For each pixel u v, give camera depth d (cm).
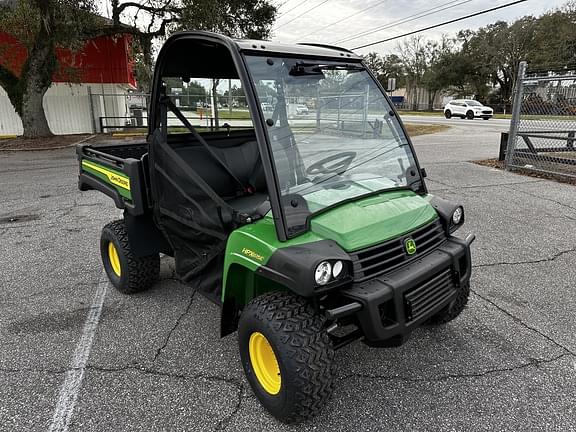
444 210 272
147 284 372
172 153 298
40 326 327
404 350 294
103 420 233
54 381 265
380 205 246
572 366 275
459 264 259
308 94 252
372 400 247
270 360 232
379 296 208
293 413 214
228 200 332
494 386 258
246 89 230
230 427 227
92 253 472
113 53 1869
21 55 1656
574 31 4541
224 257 254
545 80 826
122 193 339
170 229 316
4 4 1259
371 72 294
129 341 307
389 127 294
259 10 1631
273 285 249
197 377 268
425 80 6100
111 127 1805
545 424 228
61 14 1270
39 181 850
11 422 231
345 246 215
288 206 223
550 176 834
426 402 245
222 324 258
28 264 443
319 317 216
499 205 639
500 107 4838
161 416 235
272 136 231
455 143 1406
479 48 5494
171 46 286
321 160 252
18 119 1736
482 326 322
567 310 344
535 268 421
